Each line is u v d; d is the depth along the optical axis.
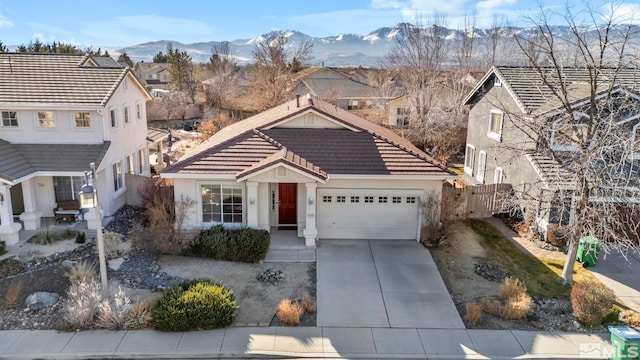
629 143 13.83
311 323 12.52
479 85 26.22
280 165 16.48
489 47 53.41
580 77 22.03
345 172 17.69
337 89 58.28
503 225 21.08
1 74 21.36
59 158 19.45
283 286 14.58
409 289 14.55
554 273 15.93
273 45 69.94
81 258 16.28
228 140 18.72
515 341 11.87
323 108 22.73
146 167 27.52
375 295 14.11
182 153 36.62
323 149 18.84
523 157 20.59
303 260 16.52
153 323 12.18
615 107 17.92
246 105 67.44
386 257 16.94
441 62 50.75
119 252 16.72
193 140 44.59
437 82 44.12
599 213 14.02
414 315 13.02
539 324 12.65
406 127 43.34
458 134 38.97
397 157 18.50
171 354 11.05
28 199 19.06
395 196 18.28
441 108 39.28
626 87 16.25
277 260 16.44
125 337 11.70
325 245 17.88
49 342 11.47
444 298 14.03
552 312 13.30
